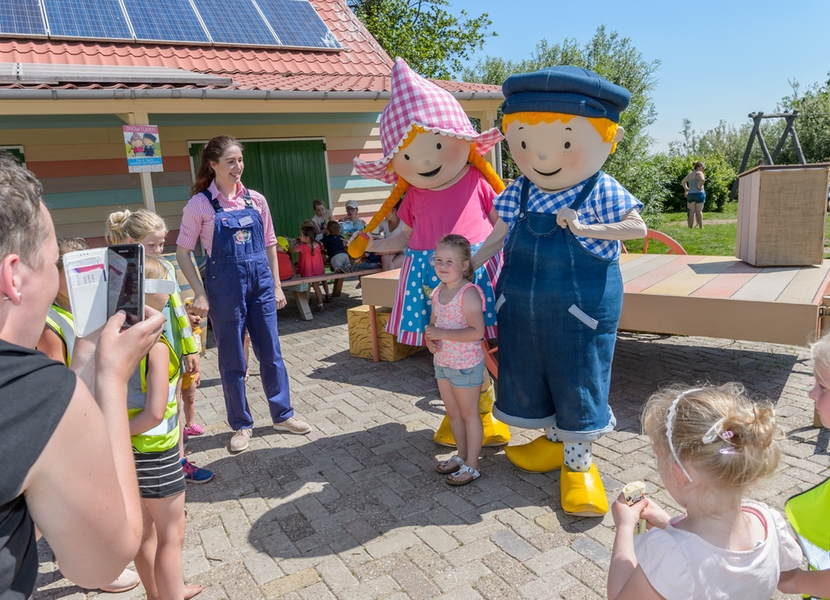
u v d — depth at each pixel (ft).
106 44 28.48
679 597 4.73
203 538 10.44
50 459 3.32
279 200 33.47
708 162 68.80
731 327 13.41
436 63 83.97
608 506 10.52
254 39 32.14
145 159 22.25
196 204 13.07
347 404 16.52
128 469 4.13
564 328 10.15
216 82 24.68
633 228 9.91
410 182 12.75
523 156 10.37
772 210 16.84
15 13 27.07
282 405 14.52
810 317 12.46
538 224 10.53
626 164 58.75
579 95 9.75
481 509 10.87
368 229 13.88
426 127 11.91
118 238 12.07
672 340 20.70
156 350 7.37
